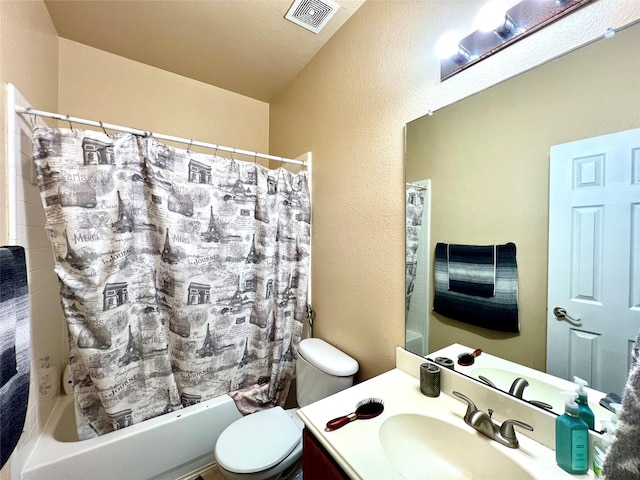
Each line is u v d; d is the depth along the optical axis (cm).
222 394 157
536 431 73
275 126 234
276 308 173
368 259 133
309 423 82
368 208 133
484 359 88
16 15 108
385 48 122
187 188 143
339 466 72
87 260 117
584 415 64
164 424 131
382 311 126
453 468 77
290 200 178
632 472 44
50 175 114
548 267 73
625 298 61
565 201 70
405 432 84
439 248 101
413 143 110
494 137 85
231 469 107
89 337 120
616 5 62
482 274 88
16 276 87
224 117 225
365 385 102
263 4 138
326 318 166
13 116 101
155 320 138
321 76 169
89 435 126
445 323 99
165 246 137
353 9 138
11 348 81
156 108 198
